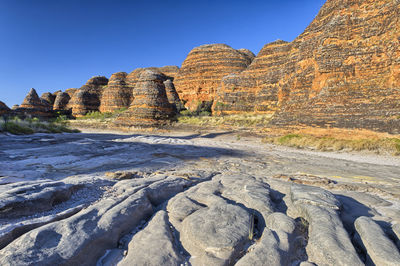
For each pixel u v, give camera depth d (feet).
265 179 17.07
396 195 15.03
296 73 81.56
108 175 16.81
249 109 128.06
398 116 43.27
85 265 6.89
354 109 51.80
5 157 23.44
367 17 59.11
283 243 7.82
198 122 109.09
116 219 8.89
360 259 7.02
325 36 65.87
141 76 124.36
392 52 50.88
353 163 30.86
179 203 11.10
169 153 35.45
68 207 10.69
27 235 7.12
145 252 7.20
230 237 8.01
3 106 135.74
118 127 113.60
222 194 13.21
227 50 188.14
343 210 11.39
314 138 52.70
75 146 35.73
